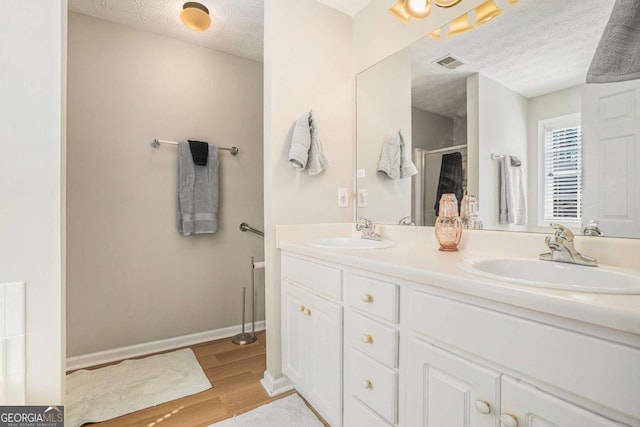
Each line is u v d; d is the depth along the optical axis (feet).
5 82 2.84
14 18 2.88
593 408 1.77
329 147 6.00
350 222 6.30
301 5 5.67
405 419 2.99
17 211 2.90
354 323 3.63
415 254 3.84
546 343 1.96
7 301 2.85
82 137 6.17
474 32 4.31
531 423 2.02
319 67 5.86
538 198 3.62
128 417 4.63
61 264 3.12
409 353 2.94
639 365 1.60
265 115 5.52
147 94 6.84
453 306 2.52
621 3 2.94
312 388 4.42
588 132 3.21
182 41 7.27
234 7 6.09
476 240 4.22
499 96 4.00
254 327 8.09
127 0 5.84
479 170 4.23
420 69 5.02
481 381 2.31
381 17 5.70
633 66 2.90
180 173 7.01
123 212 6.59
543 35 3.60
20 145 2.91
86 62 6.20
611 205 3.06
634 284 2.45
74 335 6.11
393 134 5.50
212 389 5.38
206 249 7.54
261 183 8.35
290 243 5.07
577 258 3.04
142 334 6.79
